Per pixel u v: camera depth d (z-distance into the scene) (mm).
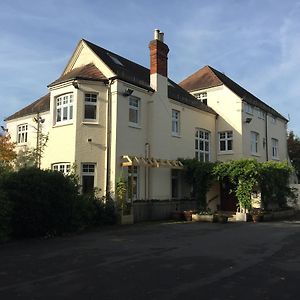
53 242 14547
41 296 7359
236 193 25234
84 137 22156
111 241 14672
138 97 24125
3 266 10062
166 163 24438
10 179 16109
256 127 33375
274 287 7902
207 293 7473
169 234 16844
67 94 23156
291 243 14102
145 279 8602
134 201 22641
